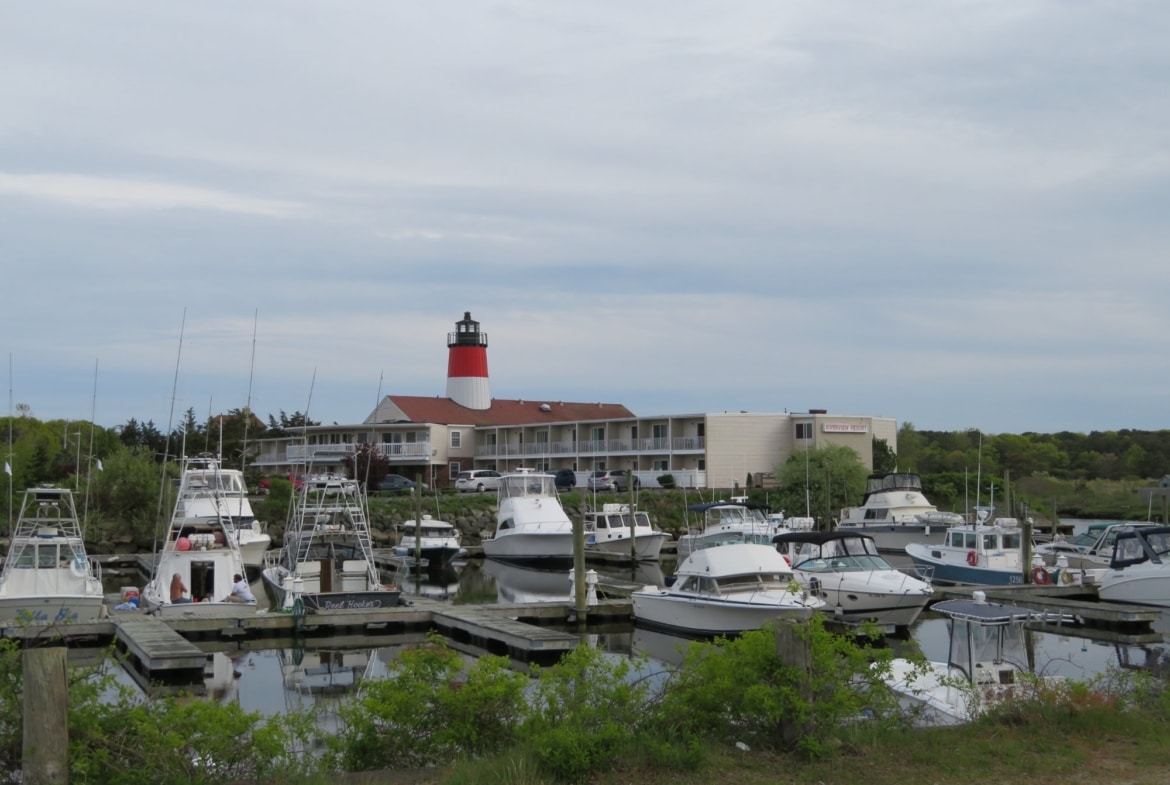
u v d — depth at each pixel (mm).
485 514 62031
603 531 50219
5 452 51000
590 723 10602
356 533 33562
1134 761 9992
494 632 24719
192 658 20797
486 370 94625
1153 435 108438
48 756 8844
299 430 85188
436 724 10836
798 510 61344
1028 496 66625
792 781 9500
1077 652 23312
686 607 26250
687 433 75688
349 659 24234
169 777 9406
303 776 9953
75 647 25219
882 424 81562
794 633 10656
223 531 30641
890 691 11602
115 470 53594
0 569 31469
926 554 38000
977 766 9875
